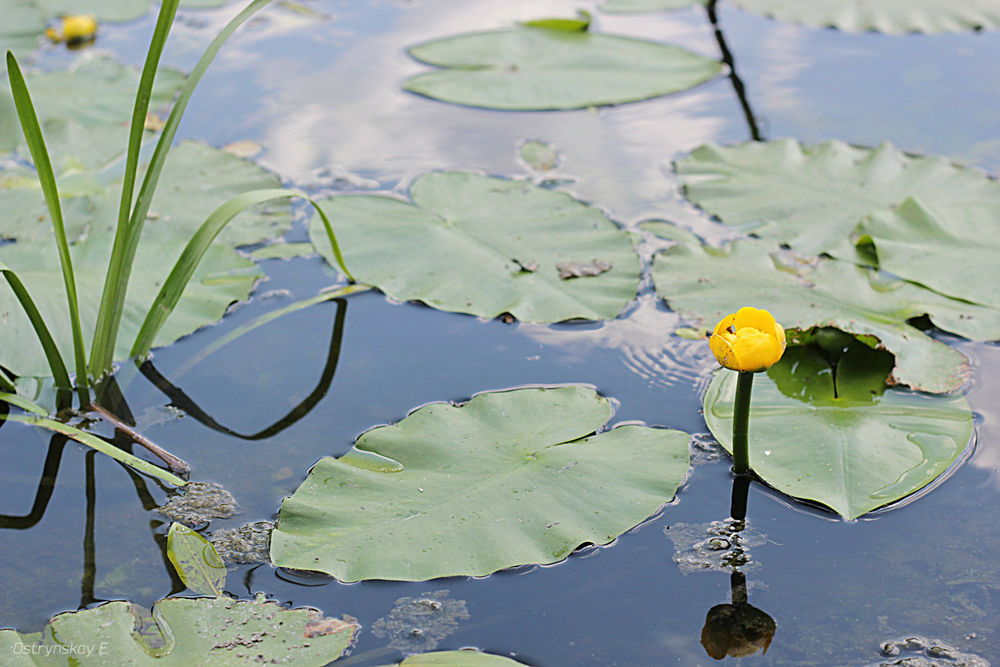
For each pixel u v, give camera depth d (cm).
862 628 262
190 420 277
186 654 260
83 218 298
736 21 430
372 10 460
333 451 274
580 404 276
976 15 402
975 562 265
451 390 279
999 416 275
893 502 269
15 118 328
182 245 294
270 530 268
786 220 296
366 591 264
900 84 350
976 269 287
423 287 289
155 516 269
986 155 306
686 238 296
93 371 279
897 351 279
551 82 358
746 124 324
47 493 271
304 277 293
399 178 307
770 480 270
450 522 266
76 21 418
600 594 264
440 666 259
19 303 284
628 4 452
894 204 296
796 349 281
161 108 348
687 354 282
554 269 290
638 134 321
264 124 332
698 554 266
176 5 271
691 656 261
